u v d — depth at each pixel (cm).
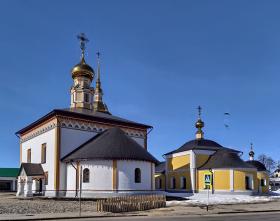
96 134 5162
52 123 4984
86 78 5988
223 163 5747
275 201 4412
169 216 2850
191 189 6131
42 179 5034
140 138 5612
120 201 3262
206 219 2575
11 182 7650
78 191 4519
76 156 4609
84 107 5878
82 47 6116
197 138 6838
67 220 2545
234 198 4669
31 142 5562
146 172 4603
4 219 2508
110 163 4425
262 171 6894
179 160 6569
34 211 3084
